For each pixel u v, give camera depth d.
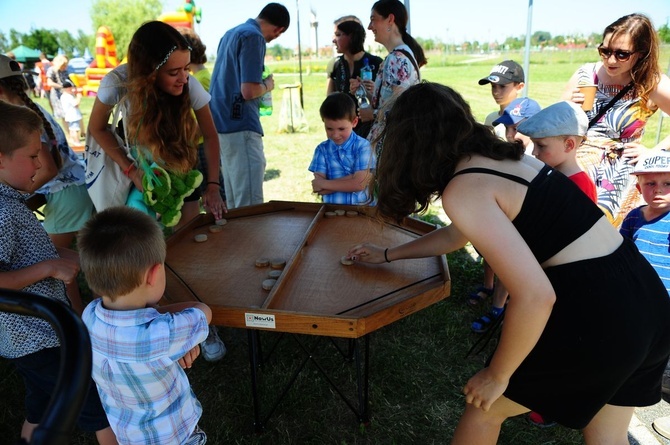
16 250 1.63
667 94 2.55
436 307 3.22
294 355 2.77
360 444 2.17
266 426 2.26
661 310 1.43
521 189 1.32
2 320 1.59
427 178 1.34
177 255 2.14
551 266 1.40
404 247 1.96
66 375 0.64
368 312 1.60
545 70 21.03
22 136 1.64
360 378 2.11
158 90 2.37
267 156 7.79
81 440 2.22
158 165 2.43
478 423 1.64
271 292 1.70
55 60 10.97
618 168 2.79
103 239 1.38
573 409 1.48
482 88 16.36
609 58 2.57
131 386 1.46
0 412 2.40
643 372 1.51
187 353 1.53
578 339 1.37
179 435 1.60
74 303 2.76
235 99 3.73
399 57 3.42
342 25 4.66
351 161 3.00
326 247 2.20
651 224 2.37
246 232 2.41
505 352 1.29
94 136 2.42
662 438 2.17
